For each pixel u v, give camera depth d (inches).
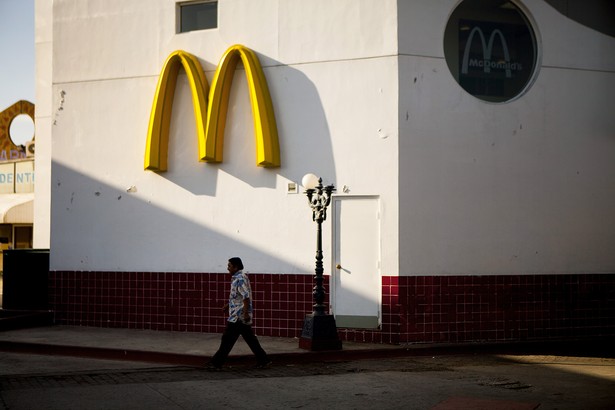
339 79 639.8
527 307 644.1
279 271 652.1
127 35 708.0
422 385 462.6
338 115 639.1
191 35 686.5
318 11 648.4
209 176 677.3
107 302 703.7
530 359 575.5
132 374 498.3
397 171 618.8
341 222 636.7
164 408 395.9
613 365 548.4
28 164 1111.6
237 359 543.8
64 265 720.3
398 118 620.4
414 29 627.5
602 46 678.5
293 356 555.2
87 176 715.4
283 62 656.4
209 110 656.4
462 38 647.8
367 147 629.6
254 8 666.8
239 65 669.3
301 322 642.2
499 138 645.3
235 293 522.6
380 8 630.5
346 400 417.1
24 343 604.4
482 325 630.5
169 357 554.6
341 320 632.4
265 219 658.2
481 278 633.0
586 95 671.8
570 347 626.8
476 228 635.5
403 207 617.9
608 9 681.6
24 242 1085.1
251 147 665.6
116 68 709.9
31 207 1048.8
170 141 690.2
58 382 466.0
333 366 538.0
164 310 684.7
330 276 634.8
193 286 676.7
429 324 617.0
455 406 399.9
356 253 631.8
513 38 660.7
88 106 717.9
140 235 697.0
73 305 717.3
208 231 675.4
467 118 637.3
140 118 701.9
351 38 637.3
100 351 577.6
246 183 665.6
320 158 643.5
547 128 658.8
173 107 690.2
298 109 650.8
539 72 658.2
